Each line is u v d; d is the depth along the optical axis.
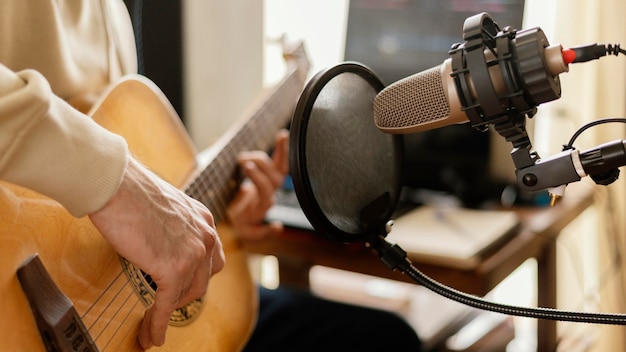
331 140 0.73
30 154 0.68
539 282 1.53
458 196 1.64
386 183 0.80
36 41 0.96
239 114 2.11
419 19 1.65
